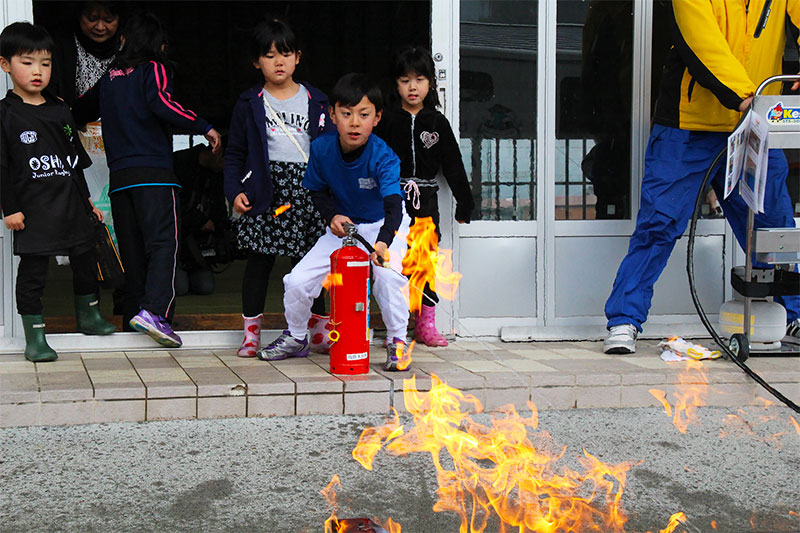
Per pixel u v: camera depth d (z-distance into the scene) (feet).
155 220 13.38
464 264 14.93
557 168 15.21
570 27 15.15
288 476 8.81
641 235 13.65
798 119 11.96
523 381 11.50
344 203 12.29
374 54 41.86
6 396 10.25
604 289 15.35
